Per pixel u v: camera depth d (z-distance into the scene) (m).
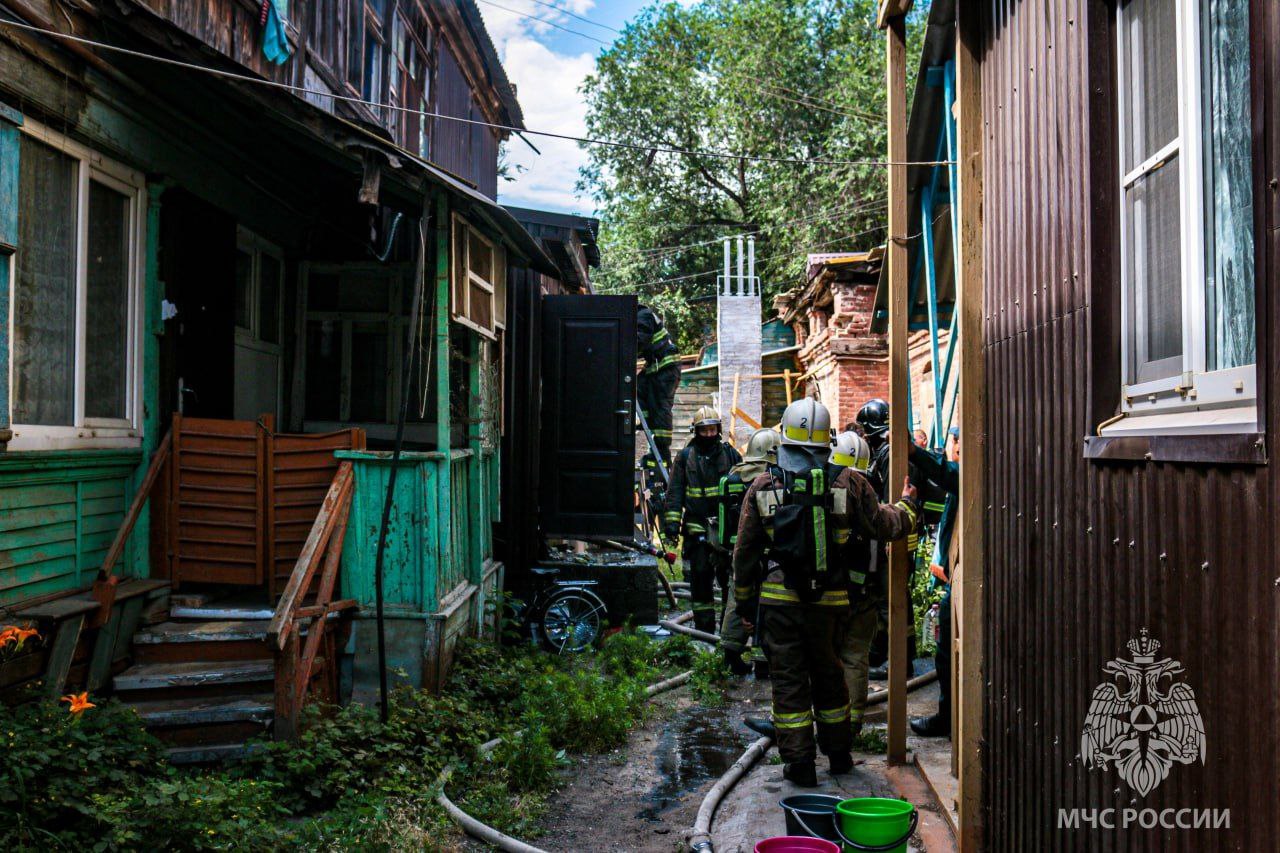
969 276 4.08
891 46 5.20
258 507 5.96
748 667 7.82
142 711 5.12
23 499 4.73
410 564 6.04
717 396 23.05
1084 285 2.89
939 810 4.60
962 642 3.98
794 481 5.00
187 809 3.76
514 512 9.02
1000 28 3.76
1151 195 2.58
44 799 3.68
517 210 11.66
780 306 22.41
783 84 29.33
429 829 4.39
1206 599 2.15
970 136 4.10
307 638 5.39
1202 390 2.24
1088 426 2.82
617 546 10.25
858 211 26.17
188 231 6.33
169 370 6.13
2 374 4.46
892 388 5.29
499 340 8.75
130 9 5.02
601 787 5.26
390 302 8.24
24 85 4.61
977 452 4.01
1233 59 2.12
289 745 4.89
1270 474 1.87
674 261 33.75
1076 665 2.92
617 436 9.58
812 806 4.07
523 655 7.76
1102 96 2.81
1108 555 2.69
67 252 5.14
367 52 10.09
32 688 4.49
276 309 7.93
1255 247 1.91
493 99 16.48
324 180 7.89
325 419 8.25
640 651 7.86
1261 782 1.91
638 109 32.19
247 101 5.47
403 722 5.44
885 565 5.86
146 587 5.59
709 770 5.51
